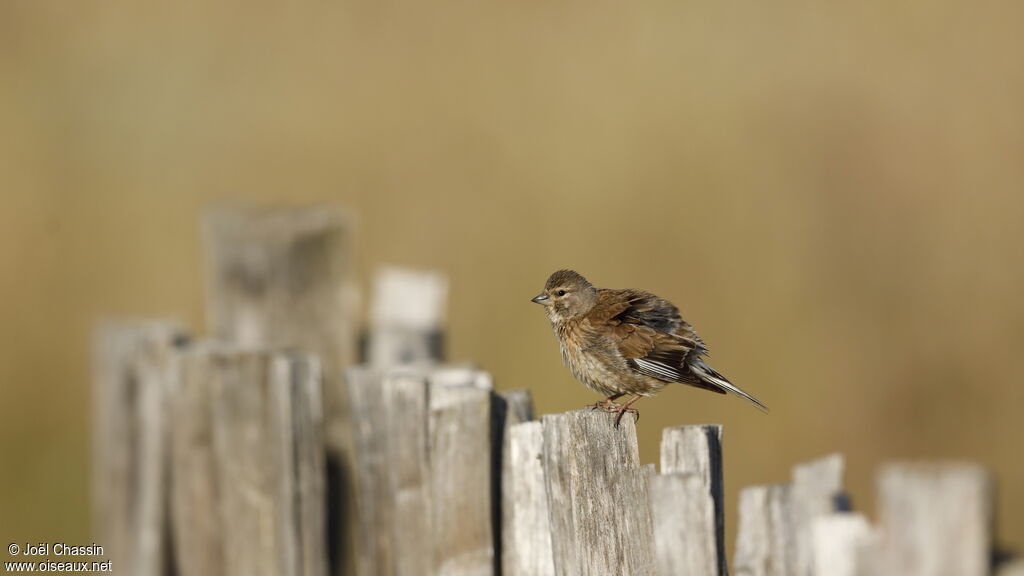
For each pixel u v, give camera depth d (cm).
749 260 1323
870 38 1516
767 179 1375
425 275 869
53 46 1583
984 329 1296
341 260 805
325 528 664
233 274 807
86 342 1305
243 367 682
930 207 1378
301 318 801
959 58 1485
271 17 1627
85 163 1465
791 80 1477
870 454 1255
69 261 1375
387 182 1425
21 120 1491
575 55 1516
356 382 647
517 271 1330
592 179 1373
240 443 684
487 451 570
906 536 389
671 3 1582
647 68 1500
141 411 778
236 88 1535
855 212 1373
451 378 654
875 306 1308
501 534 577
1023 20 1521
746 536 507
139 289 1364
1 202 1403
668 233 1337
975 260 1345
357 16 1602
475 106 1476
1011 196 1378
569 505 514
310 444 658
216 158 1476
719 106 1441
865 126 1423
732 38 1533
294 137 1487
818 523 468
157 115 1520
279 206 859
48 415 1239
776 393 1262
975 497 379
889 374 1280
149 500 752
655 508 450
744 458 1242
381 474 636
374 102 1509
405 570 601
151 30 1612
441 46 1555
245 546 682
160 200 1435
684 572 444
